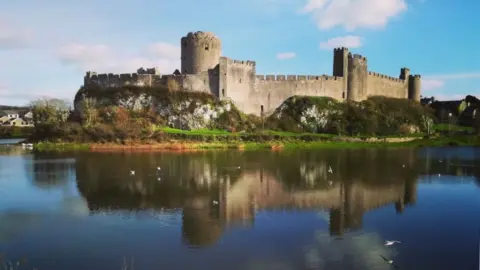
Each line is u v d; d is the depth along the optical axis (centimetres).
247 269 2017
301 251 2262
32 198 3425
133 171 4581
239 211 3081
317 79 11100
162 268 2017
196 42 9681
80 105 9300
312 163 5775
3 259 2123
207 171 4906
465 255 2217
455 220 2891
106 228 2627
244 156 6500
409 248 2317
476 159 6575
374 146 8756
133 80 9506
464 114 13862
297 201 3441
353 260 2144
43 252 2216
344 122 10225
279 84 10675
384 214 3047
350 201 3459
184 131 8450
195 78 9550
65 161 5634
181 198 3475
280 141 8462
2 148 7412
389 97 13075
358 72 11744
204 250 2261
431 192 3875
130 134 7706
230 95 9769
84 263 2075
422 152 7712
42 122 8900
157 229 2616
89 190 3734
